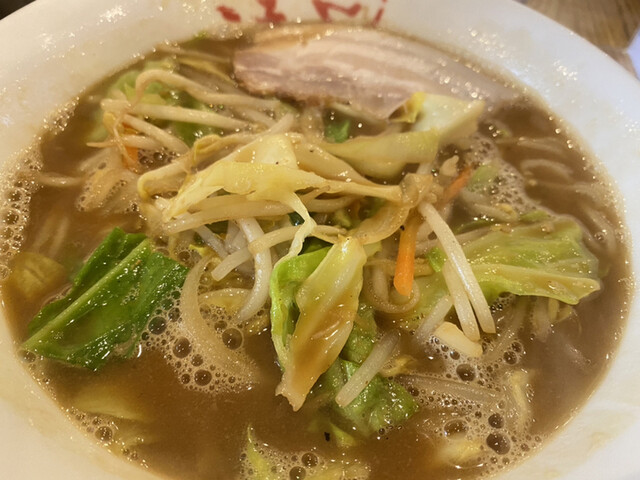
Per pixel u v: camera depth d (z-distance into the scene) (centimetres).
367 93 20
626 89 18
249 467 12
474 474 12
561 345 14
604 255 16
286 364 13
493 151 19
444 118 18
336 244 14
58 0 18
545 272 15
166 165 16
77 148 17
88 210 16
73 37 18
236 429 13
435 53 21
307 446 13
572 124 19
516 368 14
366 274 14
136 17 19
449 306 14
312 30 21
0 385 12
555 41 19
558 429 13
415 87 20
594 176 18
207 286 14
